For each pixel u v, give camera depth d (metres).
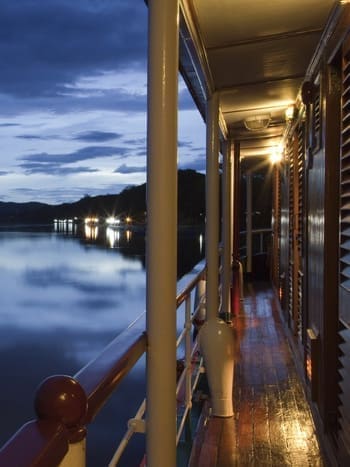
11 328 28.05
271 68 3.39
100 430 11.10
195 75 3.47
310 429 2.87
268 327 5.53
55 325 27.70
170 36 1.64
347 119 2.11
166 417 1.62
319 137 2.71
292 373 3.93
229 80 3.66
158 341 1.62
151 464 1.62
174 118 1.66
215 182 3.85
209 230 3.82
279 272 6.54
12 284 40.00
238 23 2.59
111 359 1.14
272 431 2.85
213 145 3.88
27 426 0.74
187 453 2.59
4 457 0.64
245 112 4.82
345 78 2.11
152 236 1.65
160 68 1.64
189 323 2.70
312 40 2.85
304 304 3.48
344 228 2.23
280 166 6.72
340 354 2.49
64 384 0.80
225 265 5.57
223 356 3.02
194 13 2.44
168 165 1.65
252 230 10.12
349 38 2.08
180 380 2.52
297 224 4.23
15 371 20.91
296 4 2.35
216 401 3.05
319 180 2.76
